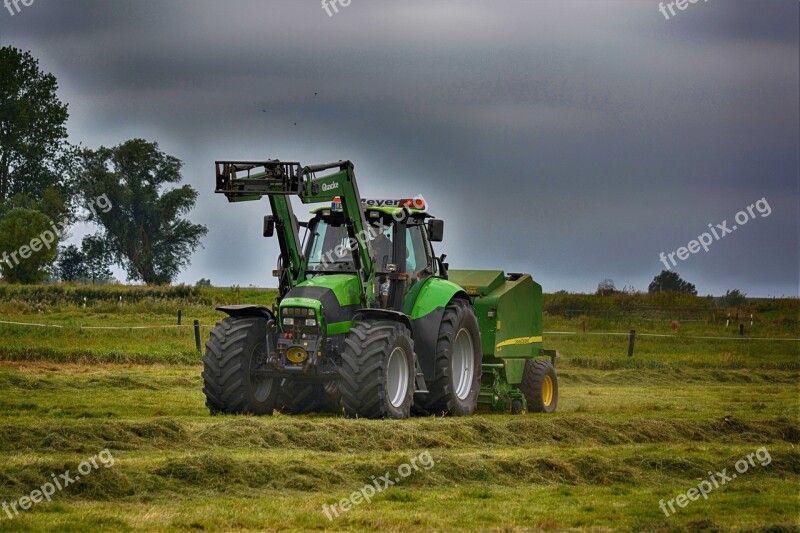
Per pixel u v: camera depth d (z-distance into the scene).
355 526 19.50
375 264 35.47
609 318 93.88
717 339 80.94
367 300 35.03
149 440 27.27
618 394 49.75
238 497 21.67
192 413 34.31
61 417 32.38
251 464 23.42
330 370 33.91
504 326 40.00
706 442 32.59
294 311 33.75
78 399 38.09
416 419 32.59
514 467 25.17
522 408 40.06
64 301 95.12
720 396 48.84
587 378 57.81
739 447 30.69
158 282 162.75
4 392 39.66
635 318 94.69
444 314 36.34
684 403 44.88
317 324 33.56
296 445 27.80
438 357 35.53
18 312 84.75
